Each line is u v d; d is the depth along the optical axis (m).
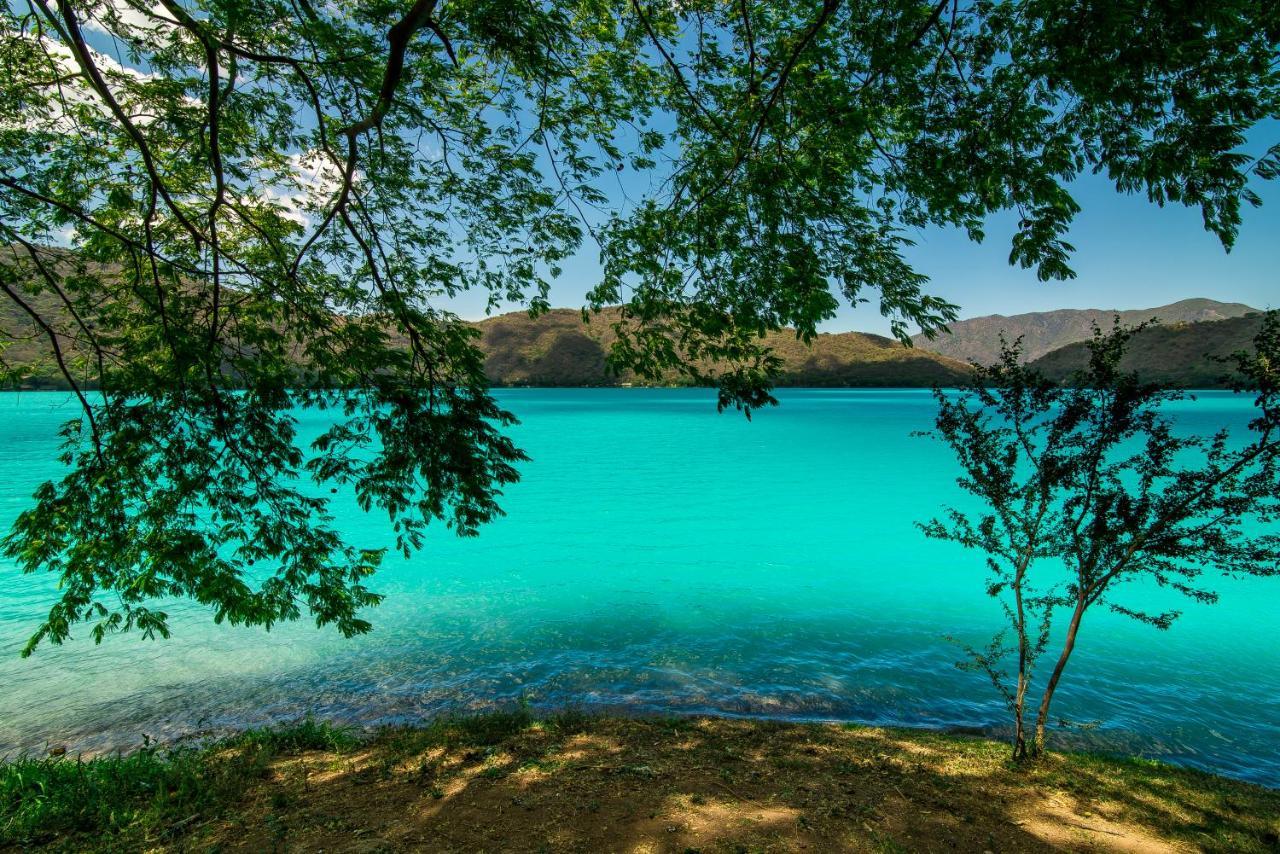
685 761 5.83
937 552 16.41
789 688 8.32
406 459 6.22
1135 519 4.97
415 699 8.05
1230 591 12.83
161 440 5.69
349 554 6.60
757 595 12.64
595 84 6.91
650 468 34.31
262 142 7.07
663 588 13.13
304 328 6.19
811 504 23.48
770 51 5.79
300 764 5.88
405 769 5.67
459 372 6.38
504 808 4.79
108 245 5.98
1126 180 4.37
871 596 12.57
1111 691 8.15
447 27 6.26
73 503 5.41
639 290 6.45
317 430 53.44
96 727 7.35
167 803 4.91
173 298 6.01
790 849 4.14
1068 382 5.33
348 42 5.77
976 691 8.23
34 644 5.38
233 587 5.82
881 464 36.03
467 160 7.21
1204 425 58.72
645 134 6.85
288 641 10.02
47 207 5.74
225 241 6.96
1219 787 5.48
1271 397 4.54
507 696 8.15
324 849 4.15
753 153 5.55
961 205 4.98
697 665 9.10
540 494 25.72
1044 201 4.26
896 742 6.47
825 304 4.98
